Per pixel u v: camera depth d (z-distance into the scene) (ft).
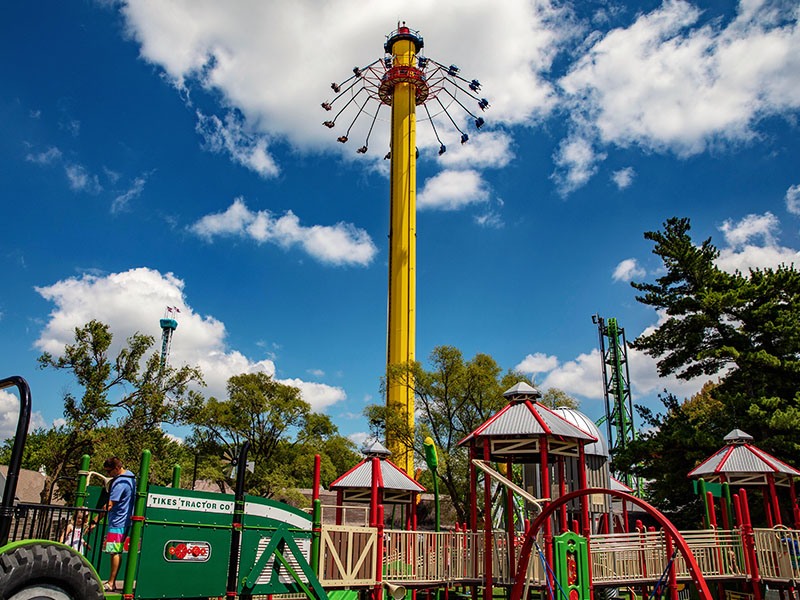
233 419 168.25
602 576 68.80
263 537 43.88
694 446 123.34
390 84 227.81
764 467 91.35
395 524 173.47
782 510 117.50
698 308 138.41
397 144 219.00
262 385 174.50
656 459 132.77
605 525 111.86
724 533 78.07
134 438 115.75
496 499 113.29
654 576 71.15
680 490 130.00
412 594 80.12
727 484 84.89
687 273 145.69
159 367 121.80
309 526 49.21
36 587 28.25
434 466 83.51
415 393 144.56
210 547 39.65
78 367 113.39
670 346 141.79
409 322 200.95
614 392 274.77
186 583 38.06
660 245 148.97
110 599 34.78
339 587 55.62
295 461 168.96
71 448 108.99
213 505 40.40
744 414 122.62
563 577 59.00
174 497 38.50
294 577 44.57
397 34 235.20
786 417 112.37
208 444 168.86
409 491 100.01
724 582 81.76
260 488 167.12
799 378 125.18
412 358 197.47
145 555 36.50
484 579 67.72
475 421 137.80
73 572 29.55
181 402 123.85
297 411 173.68
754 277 138.10
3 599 26.63
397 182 214.90
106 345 114.83
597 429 117.39
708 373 139.74
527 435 71.72
